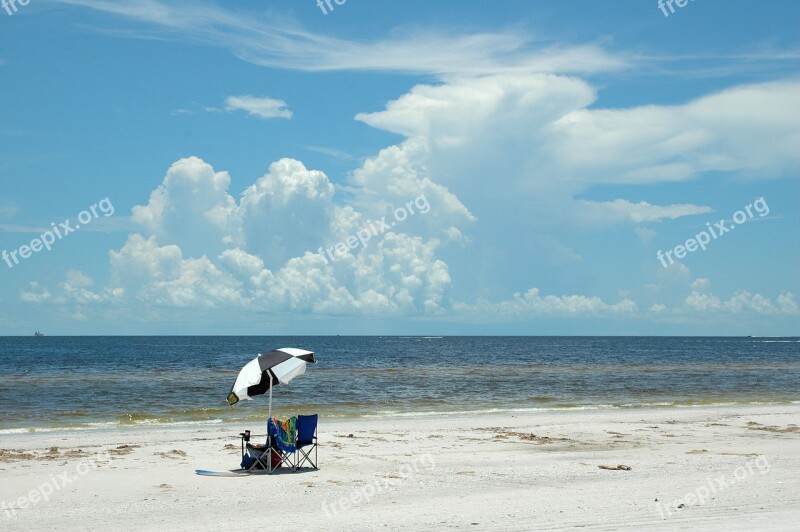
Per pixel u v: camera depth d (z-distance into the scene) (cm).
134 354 10112
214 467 1583
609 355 10525
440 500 1214
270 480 1431
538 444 1950
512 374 5603
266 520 1076
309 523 1045
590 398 3544
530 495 1248
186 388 4062
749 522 980
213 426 2422
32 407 3050
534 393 3825
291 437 1520
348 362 8012
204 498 1259
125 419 2622
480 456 1742
